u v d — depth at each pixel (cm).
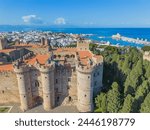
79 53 10800
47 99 8181
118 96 7338
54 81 8388
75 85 8556
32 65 8262
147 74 10031
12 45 13512
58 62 8669
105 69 11625
